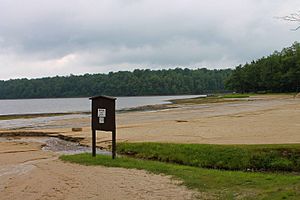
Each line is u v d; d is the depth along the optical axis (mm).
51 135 28938
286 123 28219
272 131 23484
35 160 17531
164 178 11742
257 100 73062
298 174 13289
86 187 10789
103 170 13391
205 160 15516
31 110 88750
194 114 43844
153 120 38094
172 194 9789
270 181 10883
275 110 42844
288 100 68125
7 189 10938
